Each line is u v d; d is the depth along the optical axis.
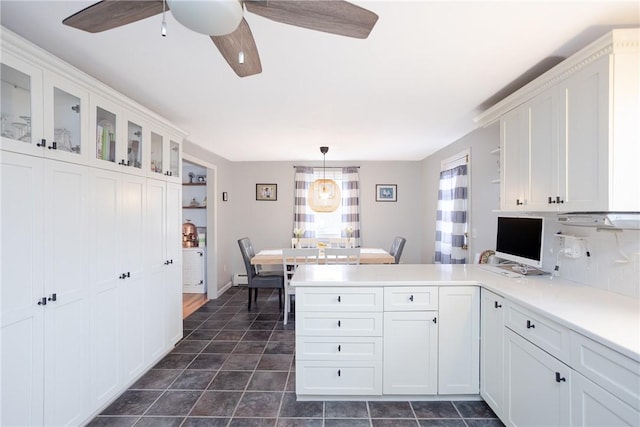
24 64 1.46
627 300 1.57
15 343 1.44
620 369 1.05
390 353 2.05
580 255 1.93
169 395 2.15
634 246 1.60
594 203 1.49
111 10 1.05
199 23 1.04
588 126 1.52
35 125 1.51
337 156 5.01
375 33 1.53
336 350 2.06
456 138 3.75
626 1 1.29
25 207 1.48
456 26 1.47
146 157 2.44
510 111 2.20
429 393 2.05
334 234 5.47
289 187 5.45
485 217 3.22
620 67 1.39
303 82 2.12
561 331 1.32
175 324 2.93
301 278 2.18
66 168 1.69
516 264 2.56
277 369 2.53
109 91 1.96
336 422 1.88
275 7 1.05
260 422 1.88
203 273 4.95
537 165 1.90
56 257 1.63
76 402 1.76
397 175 5.41
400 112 2.76
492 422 1.87
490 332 1.91
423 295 2.05
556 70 1.68
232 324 3.57
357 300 2.05
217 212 4.77
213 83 2.14
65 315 1.69
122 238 2.15
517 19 1.42
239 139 3.78
